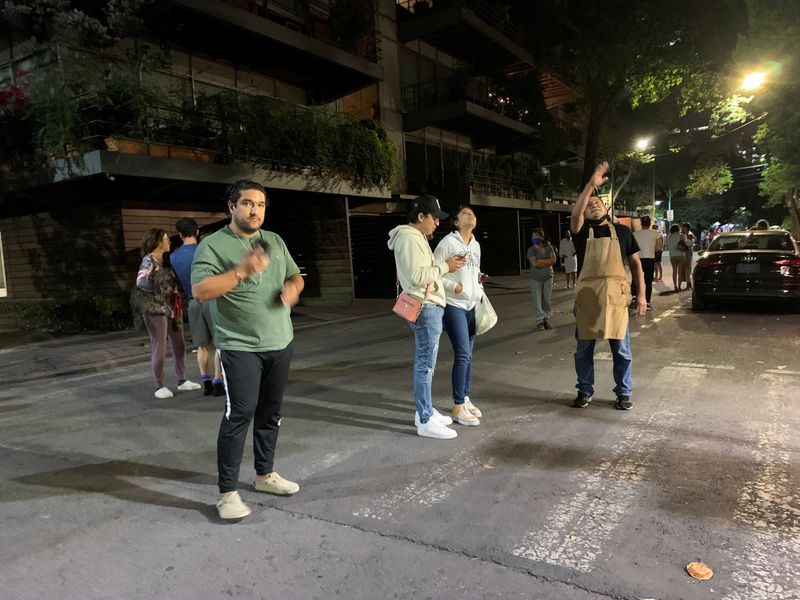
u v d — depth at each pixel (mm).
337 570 2770
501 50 23297
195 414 5660
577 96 29828
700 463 3951
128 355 9016
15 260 13961
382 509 3408
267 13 14641
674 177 46688
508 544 2965
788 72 17969
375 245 19625
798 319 9773
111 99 10320
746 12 21312
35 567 2879
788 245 10812
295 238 16547
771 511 3250
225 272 3234
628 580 2617
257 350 3320
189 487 3854
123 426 5340
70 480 4031
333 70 16469
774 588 2539
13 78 12328
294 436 4785
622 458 4086
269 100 13258
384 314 14070
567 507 3361
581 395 5340
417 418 4734
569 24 23375
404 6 21891
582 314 5109
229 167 12008
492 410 5344
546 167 28125
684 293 14633
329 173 14586
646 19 22078
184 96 12781
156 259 6473
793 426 4617
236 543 3066
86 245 12594
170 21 12562
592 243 5066
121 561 2914
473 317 4992
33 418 5805
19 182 10766
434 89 22422
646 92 26094
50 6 10500
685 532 3039
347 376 7082
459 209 4930
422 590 2586
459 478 3828
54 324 11578
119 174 9984
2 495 3795
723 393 5605
